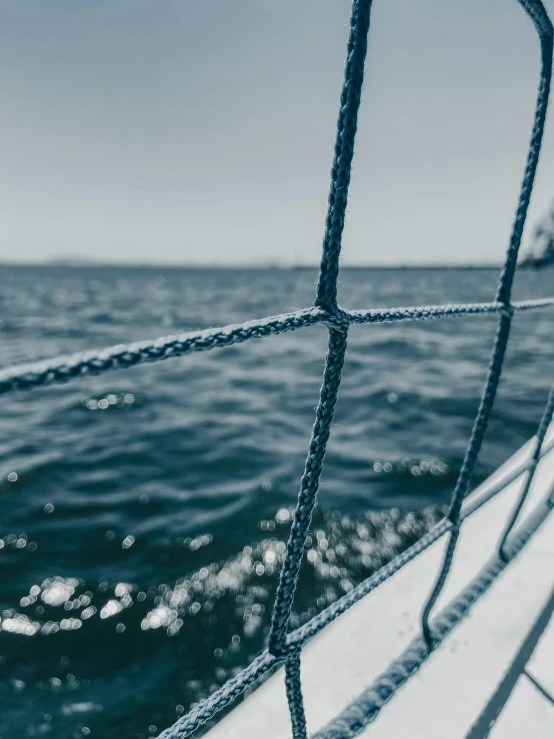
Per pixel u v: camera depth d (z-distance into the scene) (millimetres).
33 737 3551
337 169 697
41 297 48156
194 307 36562
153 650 4246
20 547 5551
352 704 1061
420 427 8883
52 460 7891
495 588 1656
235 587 4910
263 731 1200
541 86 1091
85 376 493
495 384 1171
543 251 67625
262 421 9727
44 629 4457
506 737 1206
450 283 79062
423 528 5656
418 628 1477
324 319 714
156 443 8602
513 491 2162
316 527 5707
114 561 5316
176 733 750
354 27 660
